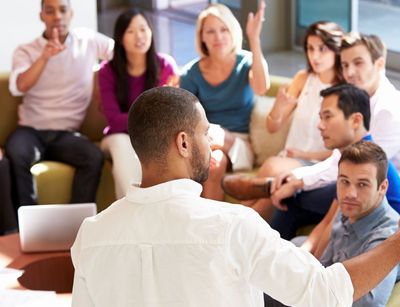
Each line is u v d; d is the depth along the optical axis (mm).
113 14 11023
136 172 5422
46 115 5738
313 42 4992
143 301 2379
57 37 5523
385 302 3393
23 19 7105
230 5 9008
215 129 5238
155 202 2389
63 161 5602
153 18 10672
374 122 4598
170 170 2406
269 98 5496
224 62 5453
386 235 3506
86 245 2441
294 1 8453
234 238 2318
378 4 8016
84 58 5777
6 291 3715
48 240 4227
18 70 5660
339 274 2365
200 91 5520
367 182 3555
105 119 5953
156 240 2355
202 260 2316
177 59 9023
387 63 7672
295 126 5117
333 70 5000
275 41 8633
